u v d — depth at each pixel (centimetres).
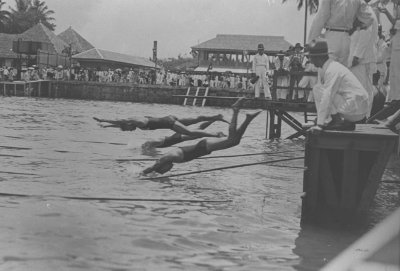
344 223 685
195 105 5225
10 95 5738
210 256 521
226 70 7044
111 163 1088
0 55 7100
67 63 7144
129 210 698
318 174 728
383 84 1767
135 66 8238
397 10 1388
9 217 616
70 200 731
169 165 973
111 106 4078
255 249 555
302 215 721
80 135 1614
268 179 994
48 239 536
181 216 682
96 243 535
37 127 1834
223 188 890
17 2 10256
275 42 7044
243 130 967
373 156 734
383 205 815
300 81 2017
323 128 727
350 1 1110
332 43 1129
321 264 513
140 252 517
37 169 970
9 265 450
